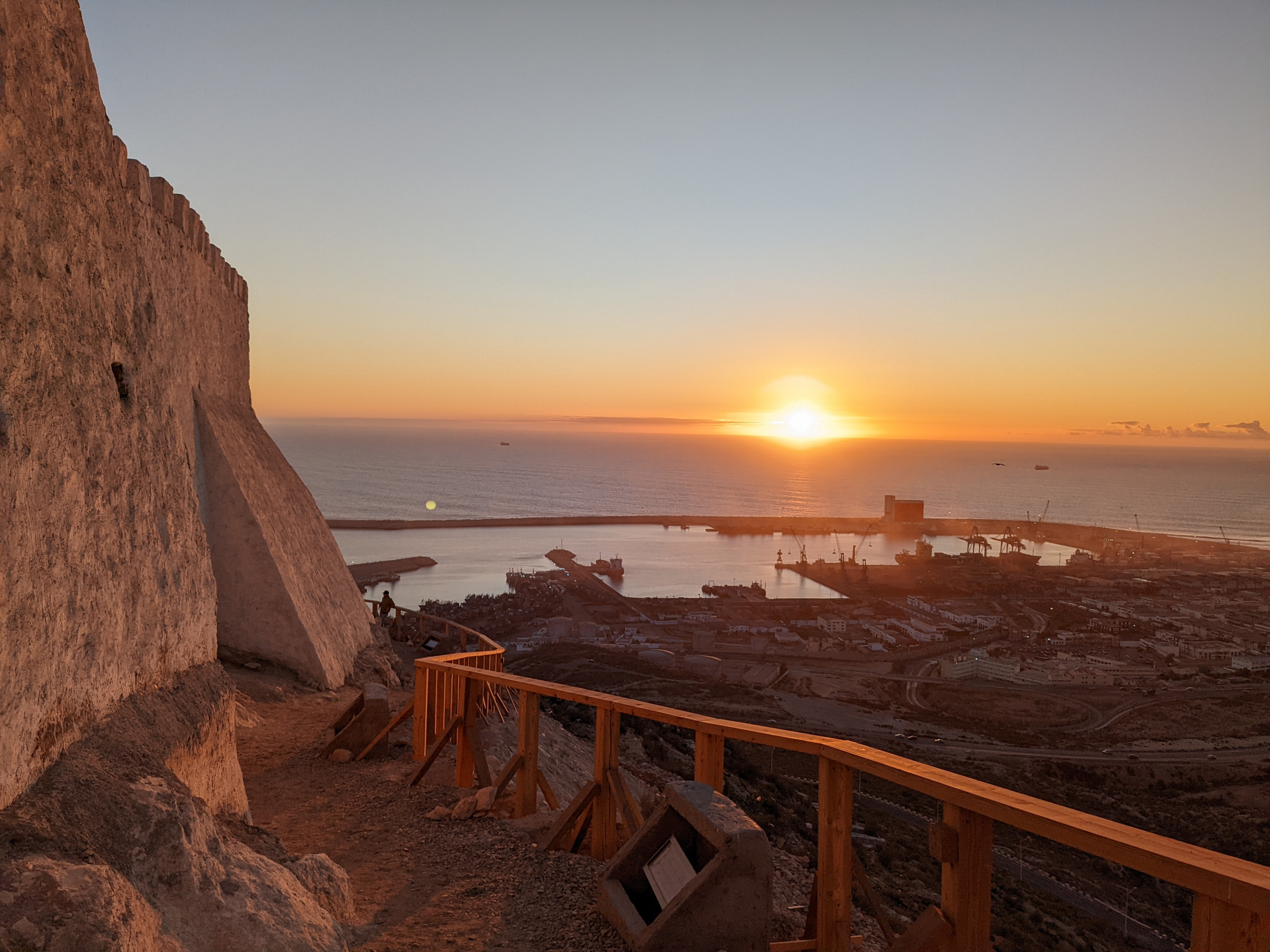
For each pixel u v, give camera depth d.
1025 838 21.47
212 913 3.43
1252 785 40.78
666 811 4.24
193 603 6.23
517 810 6.06
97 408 4.69
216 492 13.16
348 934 4.13
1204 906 1.97
